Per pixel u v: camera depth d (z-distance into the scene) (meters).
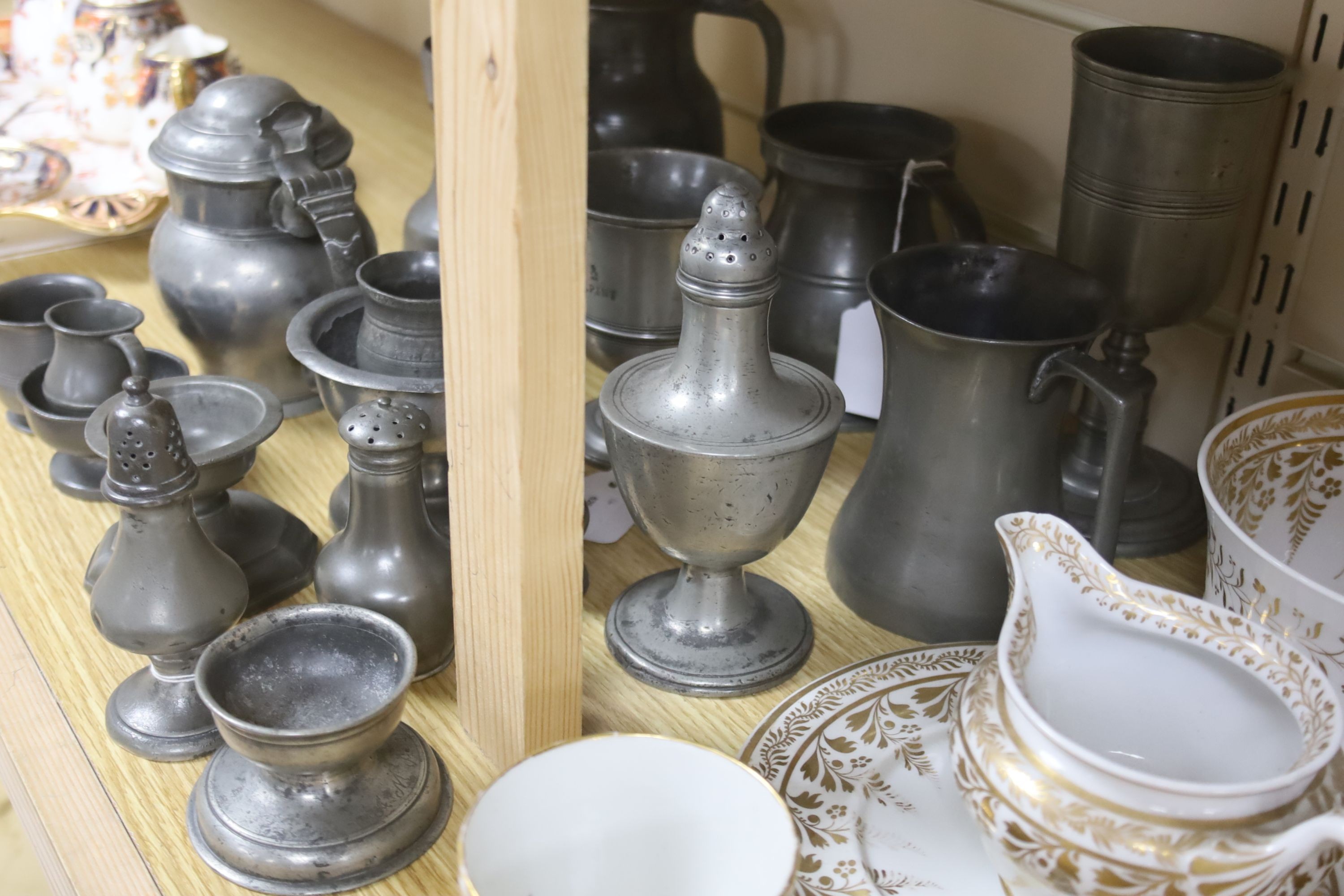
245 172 0.76
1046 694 0.50
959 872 0.53
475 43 0.44
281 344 0.82
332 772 0.54
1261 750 0.47
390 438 0.59
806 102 1.00
